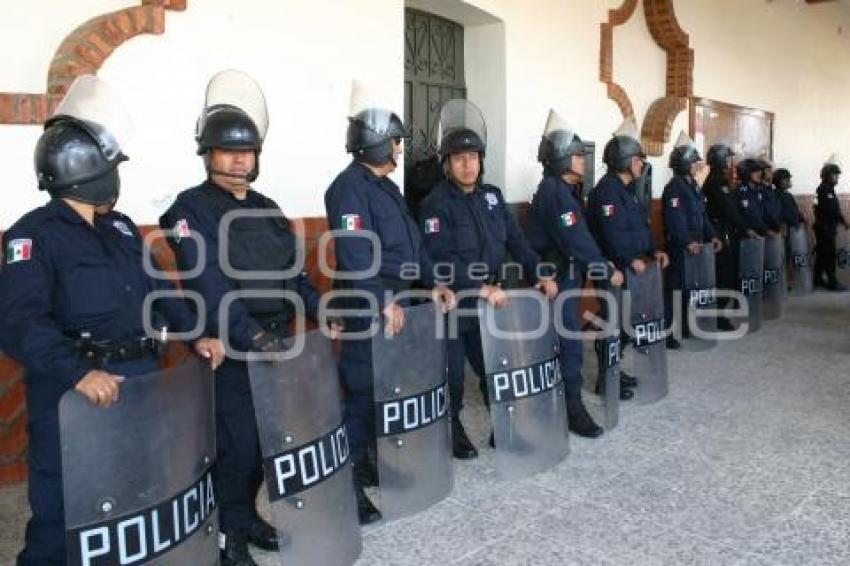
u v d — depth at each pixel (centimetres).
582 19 549
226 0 329
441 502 261
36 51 275
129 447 157
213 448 184
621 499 264
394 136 250
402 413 244
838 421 353
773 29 853
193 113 322
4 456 273
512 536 236
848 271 833
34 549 170
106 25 285
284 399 195
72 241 164
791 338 549
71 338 164
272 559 223
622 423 351
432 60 477
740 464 298
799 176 953
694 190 504
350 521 217
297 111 362
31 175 274
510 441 280
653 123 638
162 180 314
